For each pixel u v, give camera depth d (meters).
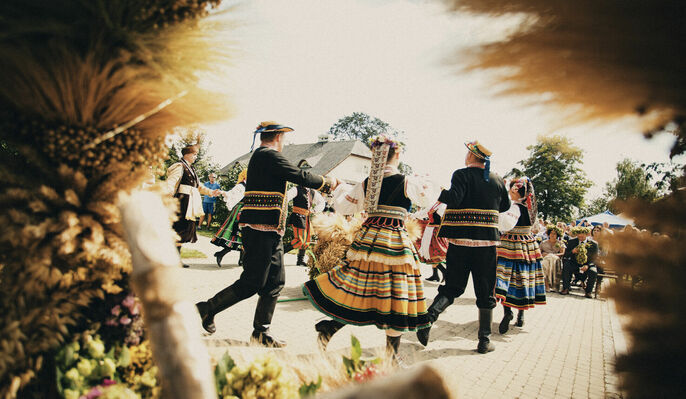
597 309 5.88
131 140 0.88
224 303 2.75
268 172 2.76
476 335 3.93
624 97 0.43
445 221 3.45
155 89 0.83
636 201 0.46
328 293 2.58
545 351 3.57
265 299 2.87
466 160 3.50
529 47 0.42
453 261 3.36
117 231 0.86
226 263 6.61
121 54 0.79
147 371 0.89
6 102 0.79
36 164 0.80
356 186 2.90
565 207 20.95
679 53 0.38
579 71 0.42
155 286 0.57
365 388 0.33
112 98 0.83
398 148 2.70
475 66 0.43
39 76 0.76
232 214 5.91
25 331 0.76
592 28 0.39
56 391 0.80
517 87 0.44
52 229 0.78
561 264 7.61
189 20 0.84
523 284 3.96
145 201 0.66
